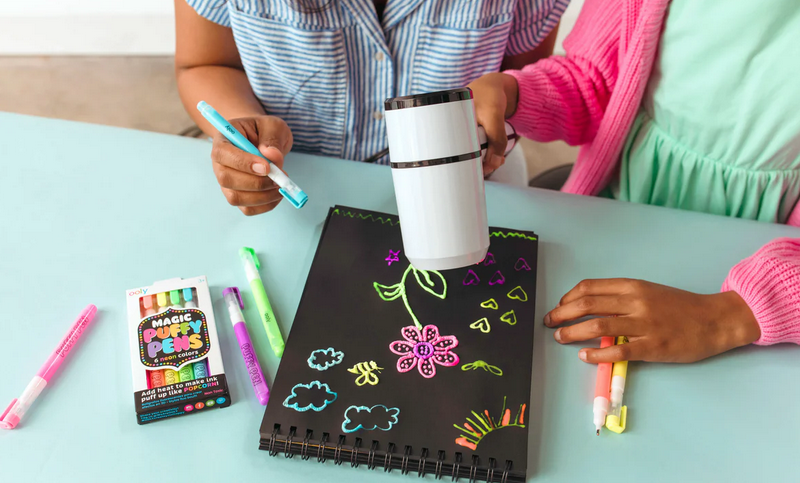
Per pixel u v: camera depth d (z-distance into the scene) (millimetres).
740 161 739
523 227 672
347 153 872
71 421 478
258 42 727
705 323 548
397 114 458
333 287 570
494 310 562
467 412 485
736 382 539
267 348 539
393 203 684
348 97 794
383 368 510
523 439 471
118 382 507
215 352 514
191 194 682
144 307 549
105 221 642
